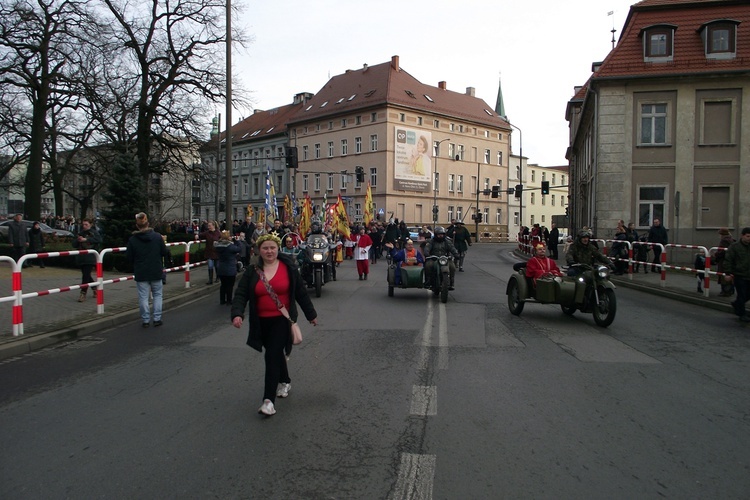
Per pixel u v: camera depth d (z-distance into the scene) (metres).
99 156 30.62
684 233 25.91
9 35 25.81
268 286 5.29
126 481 3.90
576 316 11.28
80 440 4.66
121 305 12.05
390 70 66.69
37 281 15.82
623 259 19.77
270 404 5.22
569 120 55.97
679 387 6.25
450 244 14.36
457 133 71.19
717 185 25.78
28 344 8.16
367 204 33.25
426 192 66.69
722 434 4.81
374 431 4.84
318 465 4.14
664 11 27.31
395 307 12.56
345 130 66.94
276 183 76.75
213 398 5.84
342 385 6.28
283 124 76.69
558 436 4.73
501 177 78.56
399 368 7.05
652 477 3.96
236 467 4.12
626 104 26.44
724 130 25.80
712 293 14.24
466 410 5.40
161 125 30.78
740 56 25.73
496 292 15.42
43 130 27.98
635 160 26.47
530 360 7.49
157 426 4.99
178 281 17.33
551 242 30.78
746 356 7.81
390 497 3.65
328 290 16.03
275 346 5.33
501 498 3.64
